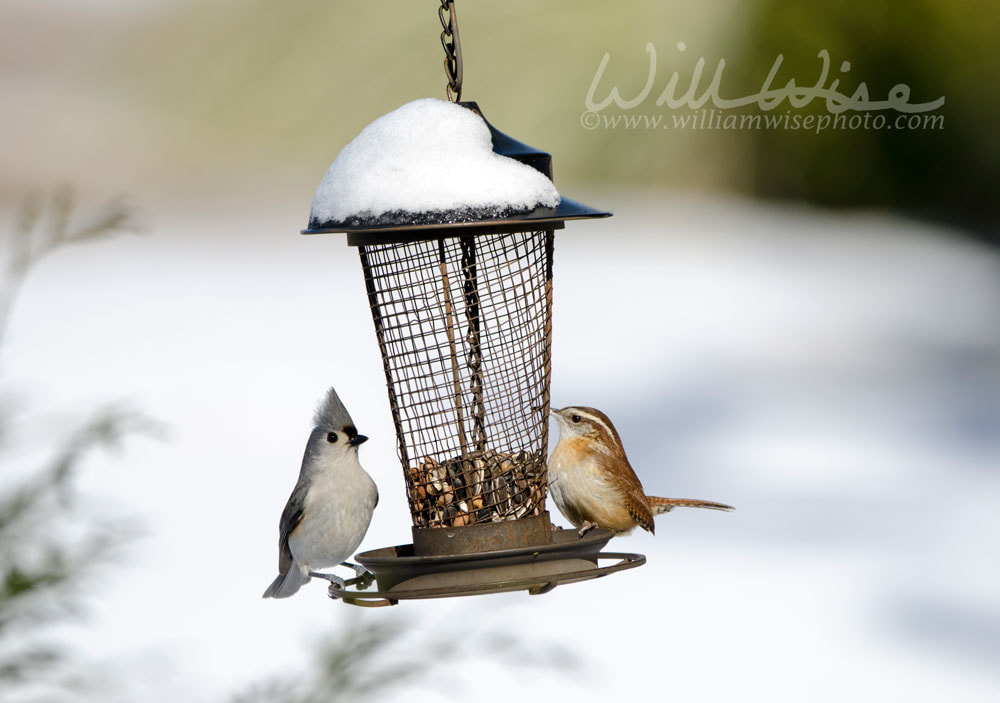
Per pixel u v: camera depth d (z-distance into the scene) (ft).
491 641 12.26
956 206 84.12
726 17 82.79
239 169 97.86
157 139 100.27
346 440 19.30
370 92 93.91
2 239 51.34
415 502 18.40
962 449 44.98
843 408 51.75
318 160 96.94
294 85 98.12
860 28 82.17
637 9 83.66
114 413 11.57
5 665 10.84
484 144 16.85
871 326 64.28
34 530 11.07
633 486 21.17
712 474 42.45
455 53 17.71
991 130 81.97
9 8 116.26
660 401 52.49
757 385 55.06
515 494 18.40
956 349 61.62
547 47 83.35
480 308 18.53
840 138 84.28
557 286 73.36
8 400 11.25
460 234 16.65
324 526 19.17
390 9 93.66
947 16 80.89
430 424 18.56
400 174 16.39
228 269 80.64
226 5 104.37
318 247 88.22
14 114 103.24
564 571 17.90
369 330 62.95
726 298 68.64
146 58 107.86
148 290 71.61
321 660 12.00
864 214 84.12
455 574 17.04
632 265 78.33
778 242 81.97
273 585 19.81
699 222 82.58
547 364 19.07
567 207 16.62
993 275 75.51
